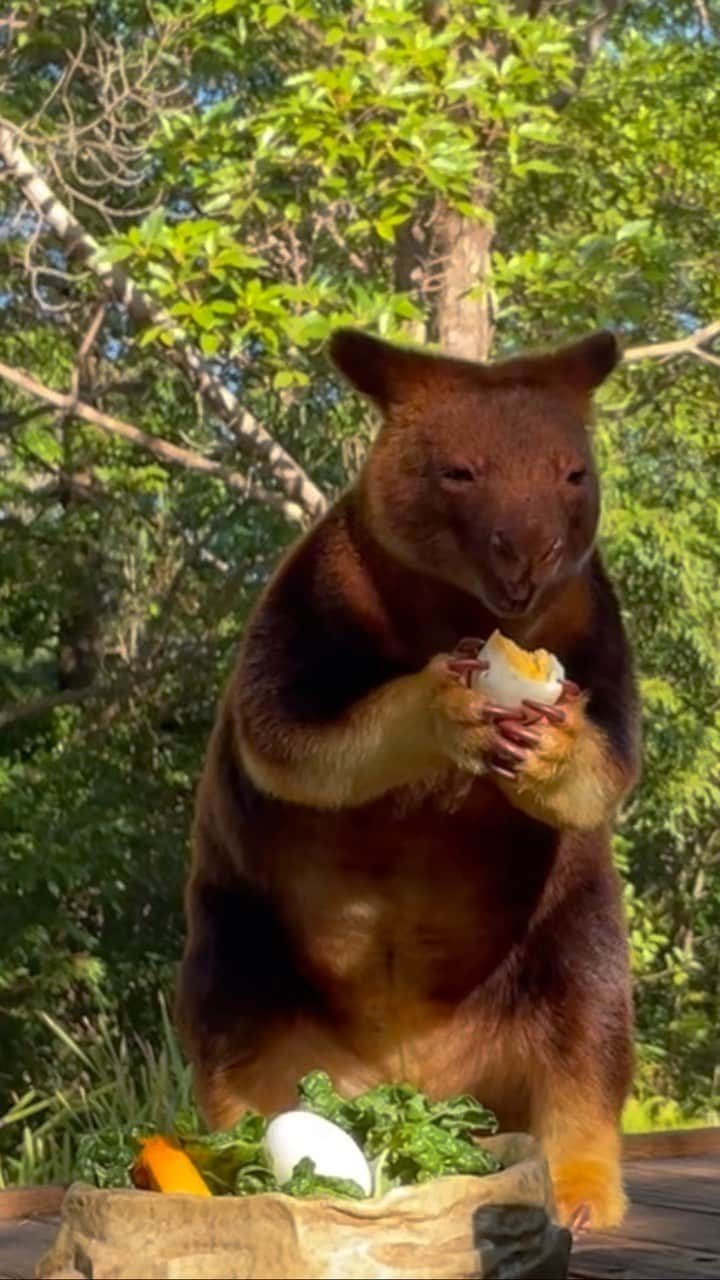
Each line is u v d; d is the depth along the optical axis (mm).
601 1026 4980
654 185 16453
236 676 4910
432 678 4340
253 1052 5051
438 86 12727
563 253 13766
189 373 13820
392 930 5000
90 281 15133
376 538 4707
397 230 14461
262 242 14242
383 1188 3635
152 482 19000
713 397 17094
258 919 5086
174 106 15555
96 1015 18016
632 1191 5465
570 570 4566
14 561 19906
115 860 17219
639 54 15938
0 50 14992
